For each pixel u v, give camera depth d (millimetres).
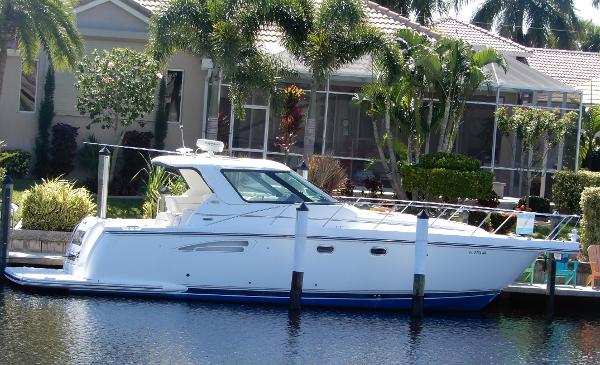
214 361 15102
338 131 32094
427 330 17844
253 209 18547
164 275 18250
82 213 21750
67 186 22234
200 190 19359
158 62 27859
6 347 15023
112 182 28594
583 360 16500
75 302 17797
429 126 29156
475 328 18344
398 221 19250
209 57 28719
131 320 16953
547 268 20469
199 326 16922
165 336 16219
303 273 18172
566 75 47000
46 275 18484
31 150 31594
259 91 28219
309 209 18719
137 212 25344
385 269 18609
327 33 27312
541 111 29828
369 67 31672
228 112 31812
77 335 15891
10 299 17750
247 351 15742
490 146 32281
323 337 16828
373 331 17438
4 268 19391
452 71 28594
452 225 19500
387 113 28688
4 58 26719
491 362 16125
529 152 30094
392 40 27562
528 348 17109
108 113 29531
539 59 48438
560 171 29969
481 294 19156
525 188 32125
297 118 29844
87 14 32031
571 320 19672
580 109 32406
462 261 18844
